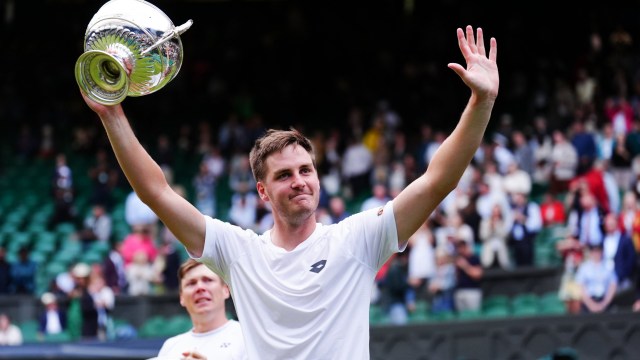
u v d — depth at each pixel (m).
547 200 27.25
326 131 42.25
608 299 21.91
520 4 43.22
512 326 21.77
